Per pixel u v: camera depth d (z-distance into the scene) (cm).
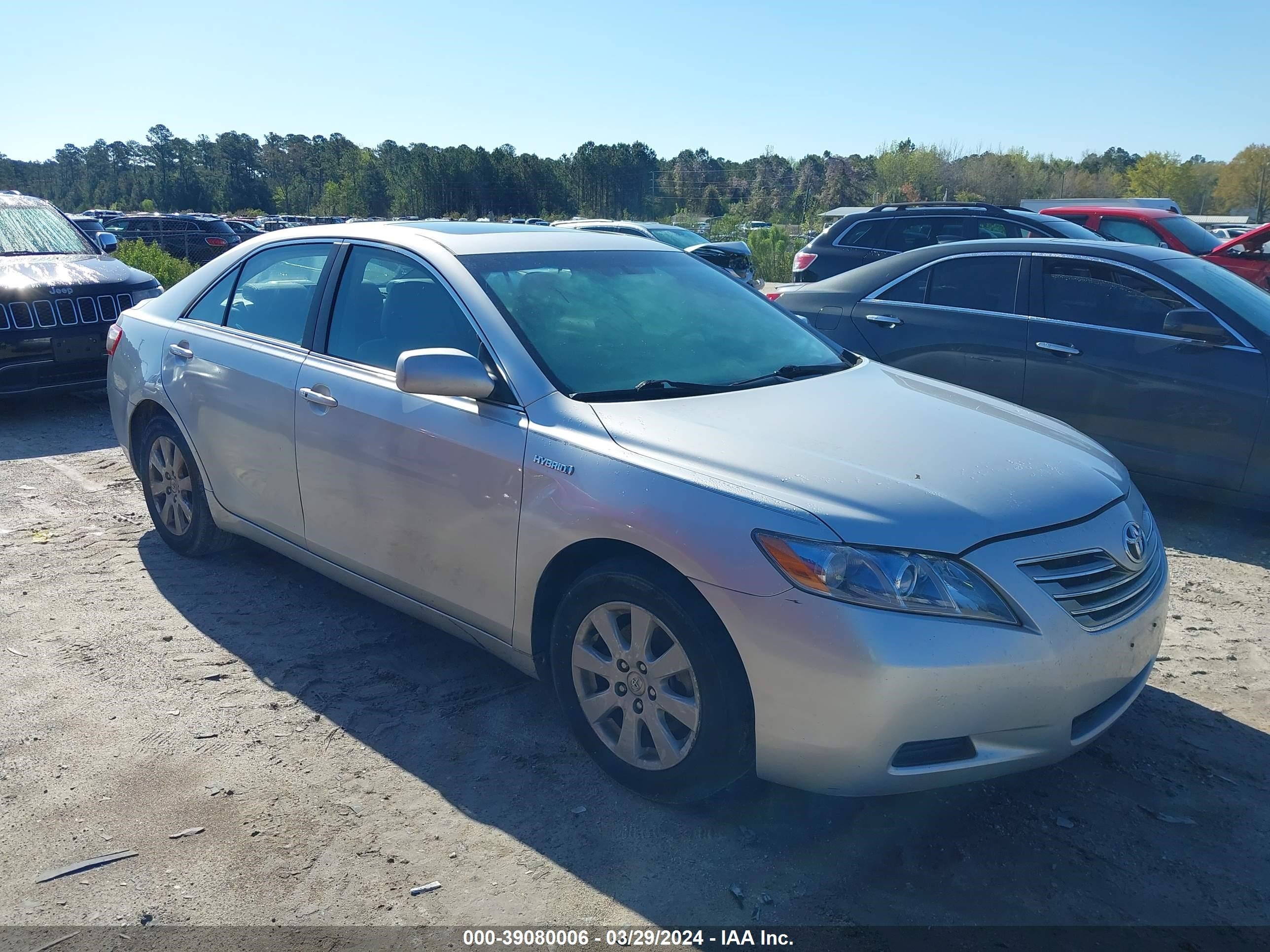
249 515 423
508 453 308
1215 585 476
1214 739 334
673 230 1877
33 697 348
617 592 283
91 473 635
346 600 439
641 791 289
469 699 353
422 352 306
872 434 300
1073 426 584
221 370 420
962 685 245
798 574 249
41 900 247
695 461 278
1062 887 259
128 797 290
